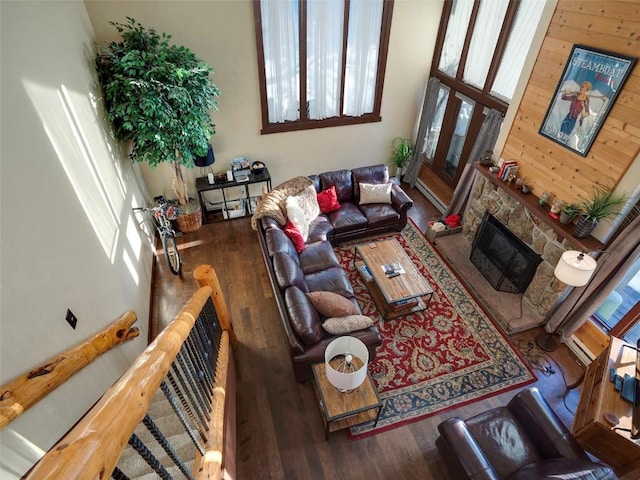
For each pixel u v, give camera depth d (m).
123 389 0.97
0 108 1.78
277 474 2.87
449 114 5.52
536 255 3.94
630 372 2.79
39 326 1.71
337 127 5.83
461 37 5.09
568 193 3.54
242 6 4.43
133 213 4.19
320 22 4.86
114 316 2.78
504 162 4.13
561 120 3.48
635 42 2.77
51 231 2.04
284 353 3.74
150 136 3.86
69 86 2.89
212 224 5.55
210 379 2.37
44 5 2.68
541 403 2.70
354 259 4.90
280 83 5.14
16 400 1.37
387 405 3.34
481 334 3.99
